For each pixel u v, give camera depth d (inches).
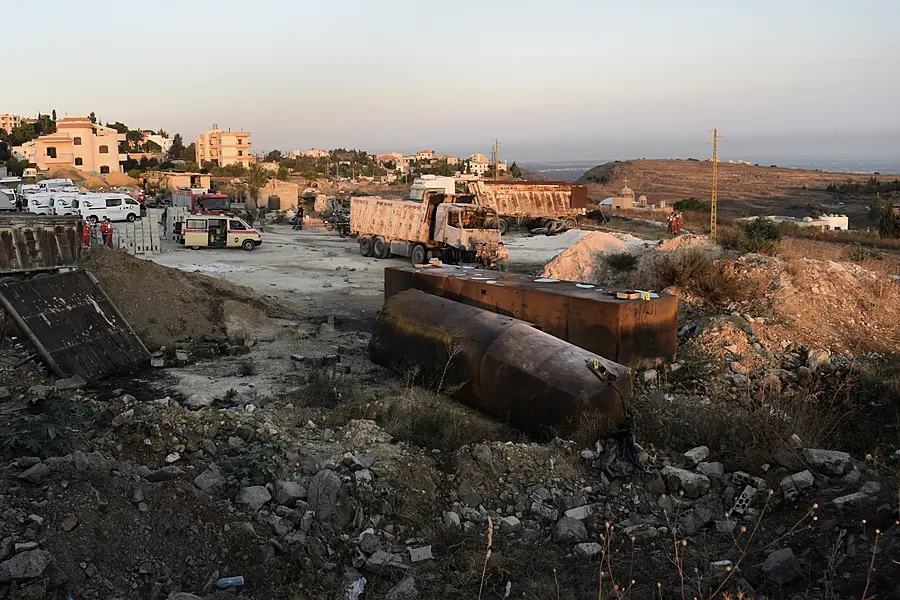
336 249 1221.7
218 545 209.5
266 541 217.6
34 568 179.3
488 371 365.1
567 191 1684.3
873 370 445.1
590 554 227.3
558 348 358.9
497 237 971.3
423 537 237.9
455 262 1000.9
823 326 542.9
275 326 572.7
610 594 198.5
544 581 209.9
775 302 563.8
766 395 390.9
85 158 3272.6
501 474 280.5
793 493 259.0
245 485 247.8
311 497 245.4
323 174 5073.8
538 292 470.3
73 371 407.2
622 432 297.3
